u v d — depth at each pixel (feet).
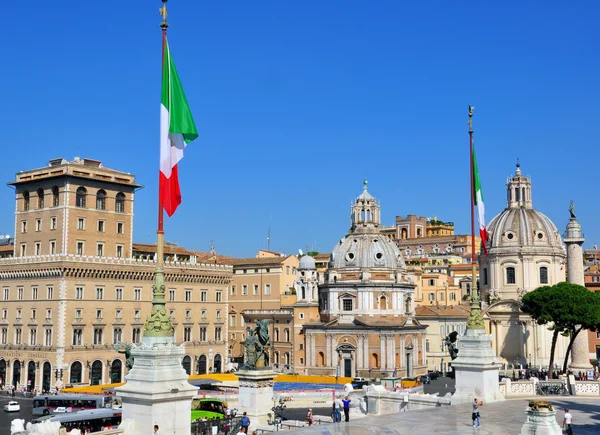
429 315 537.65
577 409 180.04
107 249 426.51
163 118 141.38
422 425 152.87
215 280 481.87
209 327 475.31
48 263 401.70
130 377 131.75
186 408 133.18
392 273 509.76
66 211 405.39
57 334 393.29
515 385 204.44
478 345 189.98
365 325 481.05
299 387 402.31
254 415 232.12
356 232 529.04
